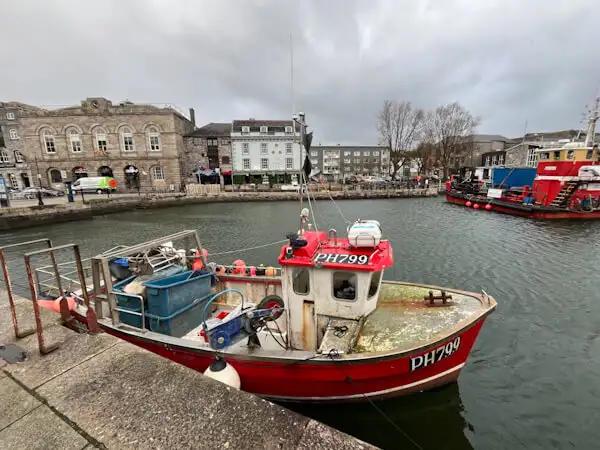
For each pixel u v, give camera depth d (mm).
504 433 4785
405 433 4746
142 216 30406
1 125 49406
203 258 6809
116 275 6680
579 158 22625
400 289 6082
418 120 56812
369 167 97312
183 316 5727
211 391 2648
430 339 4449
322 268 4883
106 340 3471
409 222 23141
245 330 4676
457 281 11109
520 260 13266
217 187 44719
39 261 15266
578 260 13148
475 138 75625
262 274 7410
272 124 53906
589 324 8008
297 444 2135
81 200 33500
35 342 3490
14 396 2680
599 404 5348
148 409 2486
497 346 7109
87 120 43969
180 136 49125
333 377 4484
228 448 2131
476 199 30766
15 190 42188
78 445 2201
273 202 41406
